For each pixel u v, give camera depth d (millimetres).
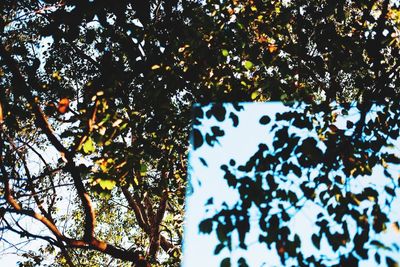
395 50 6863
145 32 6816
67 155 6164
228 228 4250
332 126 5578
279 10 7020
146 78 6742
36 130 8359
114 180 6117
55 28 6027
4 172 6270
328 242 4570
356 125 5590
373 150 5496
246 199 4461
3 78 7594
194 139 4734
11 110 6434
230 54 6773
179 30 6625
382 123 5965
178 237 11641
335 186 4961
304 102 5629
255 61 6422
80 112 6211
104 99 5875
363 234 4320
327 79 8430
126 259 7379
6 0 7375
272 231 4328
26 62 8039
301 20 6812
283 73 6156
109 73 6344
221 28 6453
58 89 6797
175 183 8680
